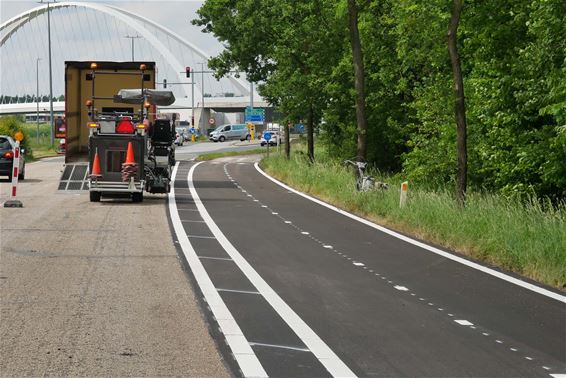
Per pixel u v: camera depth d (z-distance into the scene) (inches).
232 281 506.9
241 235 754.2
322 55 1729.8
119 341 347.3
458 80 874.1
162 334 361.4
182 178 1724.9
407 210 834.2
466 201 823.7
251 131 4928.6
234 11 2112.5
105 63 1185.4
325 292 474.6
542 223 625.3
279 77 1839.3
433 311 423.8
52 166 2222.0
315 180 1347.2
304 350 337.4
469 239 648.4
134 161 1071.0
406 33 1038.4
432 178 1250.0
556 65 768.9
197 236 740.7
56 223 813.9
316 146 2851.9
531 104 856.3
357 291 479.8
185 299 444.8
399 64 1555.1
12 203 983.0
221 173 1926.7
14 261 565.9
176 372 301.3
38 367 305.7
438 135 1268.5
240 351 333.1
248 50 2076.8
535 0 773.3
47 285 478.3
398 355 331.9
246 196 1243.2
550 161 876.6
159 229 789.9
